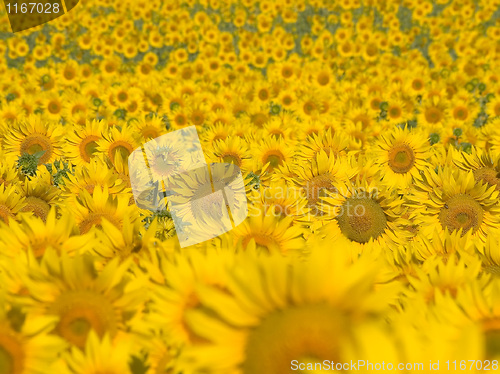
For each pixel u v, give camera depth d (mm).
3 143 4242
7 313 840
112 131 3979
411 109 7562
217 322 658
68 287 879
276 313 654
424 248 1510
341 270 656
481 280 969
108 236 1111
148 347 837
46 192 2215
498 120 4586
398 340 577
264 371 628
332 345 627
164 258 973
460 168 2367
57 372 795
